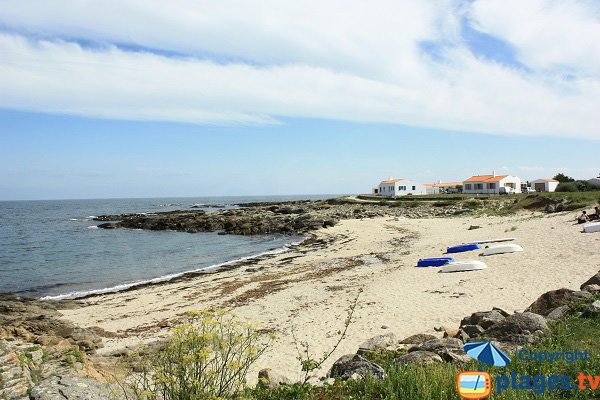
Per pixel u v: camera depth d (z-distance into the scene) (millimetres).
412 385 6391
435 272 22766
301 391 6906
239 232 62156
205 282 27969
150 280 30234
